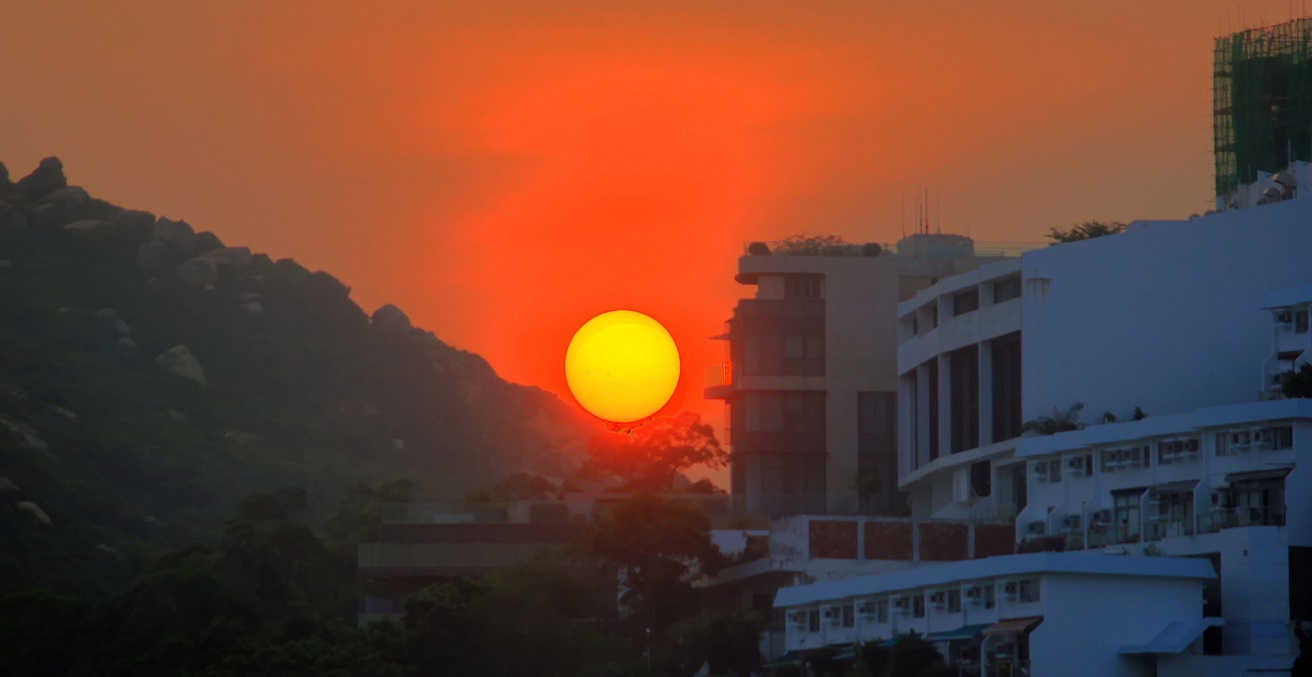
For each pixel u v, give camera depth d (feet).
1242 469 592.19
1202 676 544.62
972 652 556.51
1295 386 610.24
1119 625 547.49
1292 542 569.23
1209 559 578.66
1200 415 606.55
